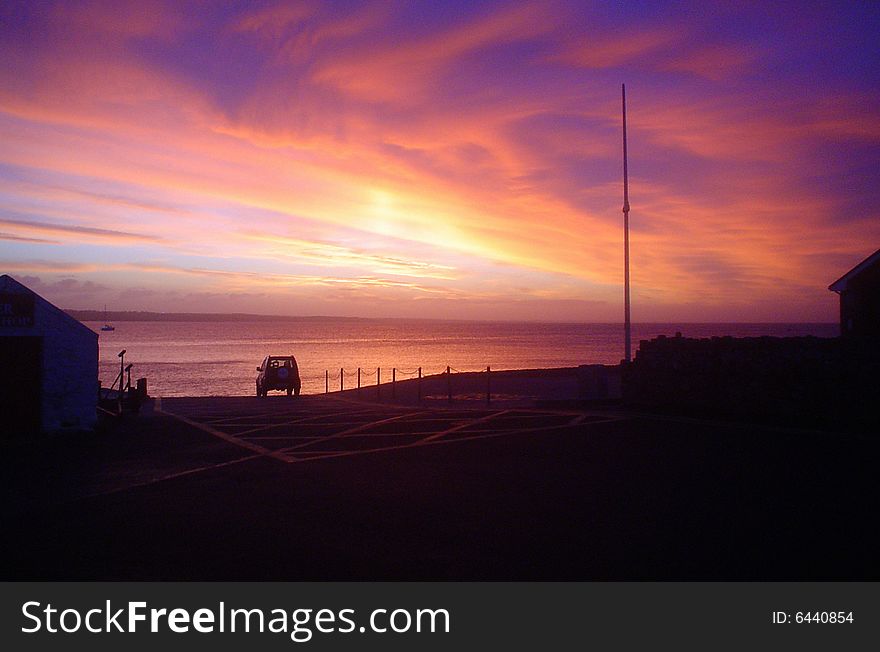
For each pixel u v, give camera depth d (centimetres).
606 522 833
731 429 1565
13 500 1001
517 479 1084
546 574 673
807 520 828
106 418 2036
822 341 1625
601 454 1285
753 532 784
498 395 2772
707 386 1870
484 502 940
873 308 2088
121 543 779
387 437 1564
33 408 1717
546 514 873
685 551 725
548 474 1117
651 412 1920
